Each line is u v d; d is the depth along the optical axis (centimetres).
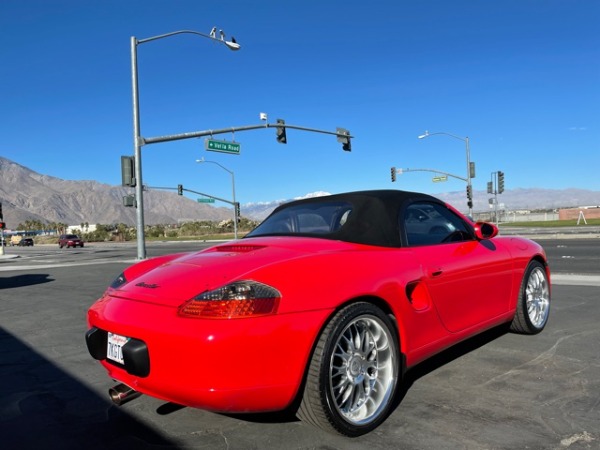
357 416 282
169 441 286
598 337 470
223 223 9400
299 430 290
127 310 278
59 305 845
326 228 351
